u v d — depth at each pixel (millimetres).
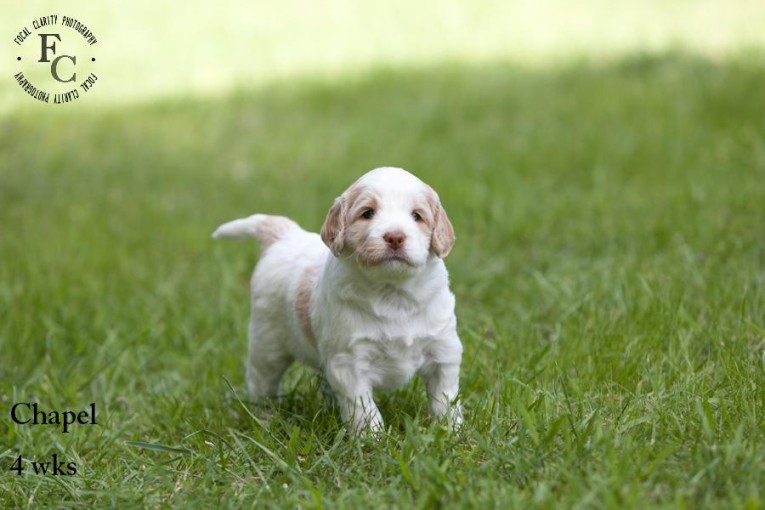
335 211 5500
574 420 5324
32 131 16750
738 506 4188
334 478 5090
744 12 21219
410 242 5141
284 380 7281
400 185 5344
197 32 23422
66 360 7844
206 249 10719
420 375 5941
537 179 11992
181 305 8969
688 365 6086
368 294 5496
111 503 5031
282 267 6336
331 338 5609
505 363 6648
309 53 21266
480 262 9375
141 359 7777
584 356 6500
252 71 20109
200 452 5664
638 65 17031
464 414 5844
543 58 18953
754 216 9359
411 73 18781
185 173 14102
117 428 6539
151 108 17891
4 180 14000
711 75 15461
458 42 21219
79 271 9961
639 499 4328
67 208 12648
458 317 7801
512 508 4379
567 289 7984
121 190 13430
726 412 5148
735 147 11914
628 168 11883
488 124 14836
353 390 5609
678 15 21641
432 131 14930
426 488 4672
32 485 5480
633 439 5031
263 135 15711
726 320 6816
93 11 25062
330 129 15656
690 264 8109
